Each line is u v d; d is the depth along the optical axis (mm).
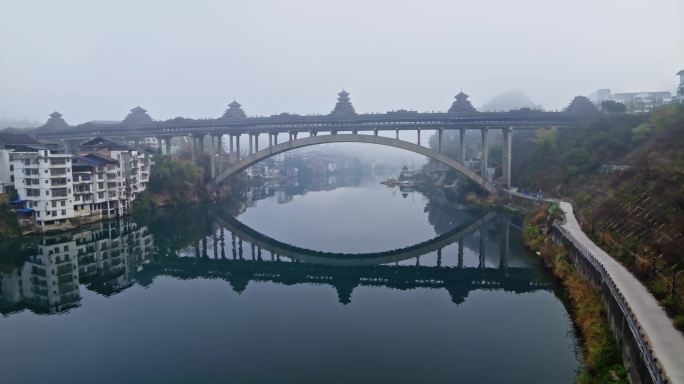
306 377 18875
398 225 59312
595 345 18328
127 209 60188
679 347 14312
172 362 20328
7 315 26484
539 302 27188
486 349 21375
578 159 56625
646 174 31844
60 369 19625
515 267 36219
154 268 38281
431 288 32469
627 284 20781
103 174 55812
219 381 18516
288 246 47375
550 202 49375
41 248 42562
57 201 48438
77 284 33094
